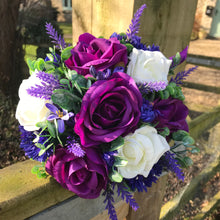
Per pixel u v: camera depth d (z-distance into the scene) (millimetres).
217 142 1225
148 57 320
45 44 768
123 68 304
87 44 322
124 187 333
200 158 1260
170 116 356
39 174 345
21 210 319
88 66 298
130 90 284
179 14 458
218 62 1921
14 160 902
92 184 303
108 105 274
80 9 481
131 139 309
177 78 389
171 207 961
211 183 1182
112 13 426
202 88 1746
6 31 901
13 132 1007
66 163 305
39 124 282
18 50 926
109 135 273
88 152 291
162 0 418
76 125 265
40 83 296
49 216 352
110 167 309
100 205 418
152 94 336
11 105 1038
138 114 290
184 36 493
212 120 884
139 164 320
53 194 347
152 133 327
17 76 989
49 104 278
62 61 322
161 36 445
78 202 381
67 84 293
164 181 577
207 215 1077
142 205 541
